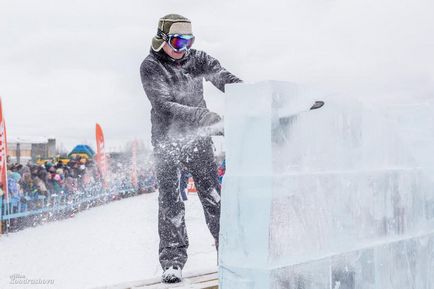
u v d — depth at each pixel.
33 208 10.55
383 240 1.93
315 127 1.64
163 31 2.65
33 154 17.67
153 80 2.62
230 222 1.53
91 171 15.05
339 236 1.71
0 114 9.24
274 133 1.49
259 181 1.48
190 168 2.76
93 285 4.75
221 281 1.53
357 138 1.82
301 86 1.58
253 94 1.51
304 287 1.56
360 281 1.79
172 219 2.69
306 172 1.59
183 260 2.67
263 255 1.46
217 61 2.88
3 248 7.53
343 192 1.74
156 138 2.74
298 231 1.55
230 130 1.55
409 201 2.12
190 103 2.77
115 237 8.09
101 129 16.70
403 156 2.09
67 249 7.18
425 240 2.23
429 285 2.26
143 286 2.52
